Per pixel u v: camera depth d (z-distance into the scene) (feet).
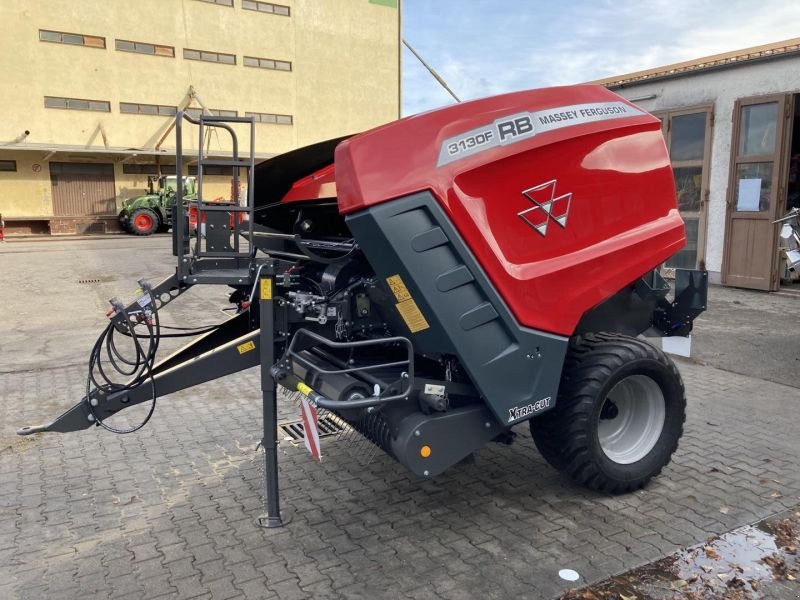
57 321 31.55
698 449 15.60
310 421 11.25
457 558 11.18
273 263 11.98
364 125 120.16
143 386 12.48
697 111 37.70
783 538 11.68
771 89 34.47
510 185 11.29
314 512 12.91
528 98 11.71
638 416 13.78
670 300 18.04
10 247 71.05
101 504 13.37
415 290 10.72
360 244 10.75
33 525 12.53
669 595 10.09
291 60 111.75
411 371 10.86
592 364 12.57
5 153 92.89
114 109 98.84
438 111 11.00
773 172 34.76
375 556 11.28
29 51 91.66
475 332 11.15
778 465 14.69
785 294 35.04
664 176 13.17
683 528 12.04
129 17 98.07
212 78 105.50
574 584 10.38
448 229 10.76
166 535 12.11
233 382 21.83
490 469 14.78
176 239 12.42
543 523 12.33
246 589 10.37
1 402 20.02
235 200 12.85
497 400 11.50
